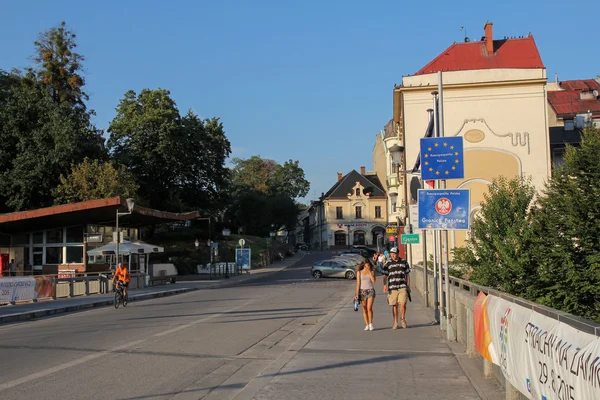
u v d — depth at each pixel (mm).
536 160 35656
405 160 37062
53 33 50656
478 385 7672
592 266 16656
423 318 16344
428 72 37906
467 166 35906
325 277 43750
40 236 36375
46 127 44406
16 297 23484
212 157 63188
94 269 36438
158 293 30047
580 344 3836
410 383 8180
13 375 9070
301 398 7461
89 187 42594
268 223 90625
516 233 17500
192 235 63438
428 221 11711
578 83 67375
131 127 56688
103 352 11250
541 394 4664
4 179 44125
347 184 100812
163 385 8367
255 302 23516
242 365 9992
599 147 18812
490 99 36406
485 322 7391
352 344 11711
